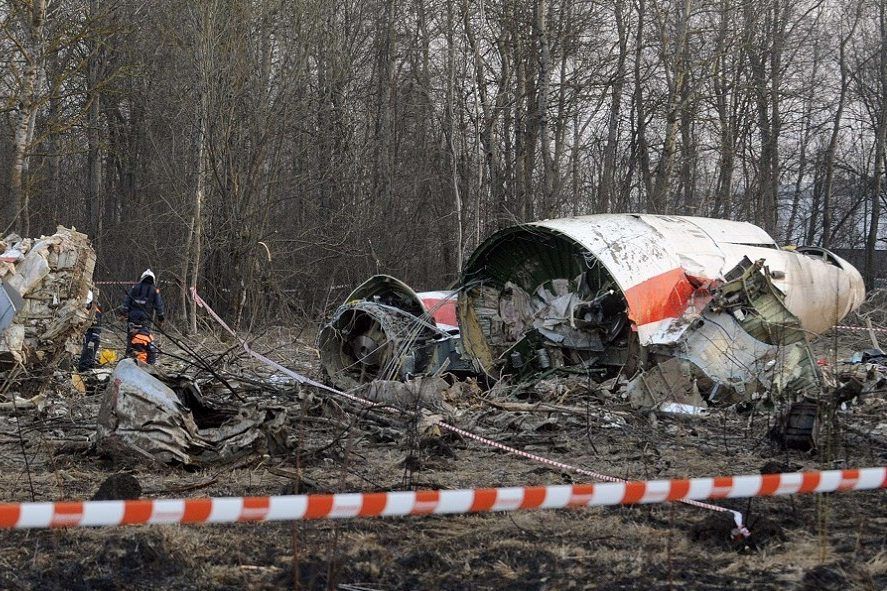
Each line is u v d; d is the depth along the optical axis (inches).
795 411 520.7
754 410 597.3
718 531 346.6
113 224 1724.9
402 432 527.8
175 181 1444.4
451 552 329.4
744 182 1950.1
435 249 1681.8
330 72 1630.2
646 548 338.0
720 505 393.1
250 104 1374.3
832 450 494.6
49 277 649.0
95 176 1740.9
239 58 1336.1
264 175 1433.3
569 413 575.2
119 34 1531.7
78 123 1489.9
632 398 617.3
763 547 335.6
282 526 355.9
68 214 1729.8
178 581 298.8
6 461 462.0
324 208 1595.7
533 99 1526.8
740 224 806.5
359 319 770.2
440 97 1756.9
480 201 1432.1
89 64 1653.5
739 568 315.0
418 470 452.8
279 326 1237.1
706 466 480.1
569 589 295.3
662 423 589.9
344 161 1610.5
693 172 1819.6
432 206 1776.6
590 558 325.4
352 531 351.3
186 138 1453.0
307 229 1515.7
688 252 713.6
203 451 453.7
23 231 1117.1
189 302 1315.2
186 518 240.1
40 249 643.5
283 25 1512.1
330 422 523.2
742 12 1604.3
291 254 1437.0
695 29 1423.5
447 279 1672.0
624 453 511.2
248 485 420.5
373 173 1692.9
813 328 764.0
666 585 298.8
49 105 1747.0
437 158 1790.1
